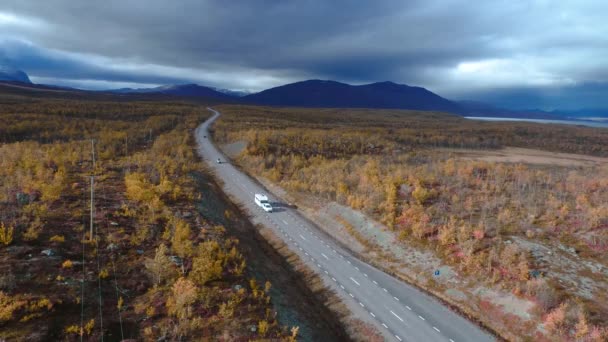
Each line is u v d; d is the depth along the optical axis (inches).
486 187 2118.6
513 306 1135.0
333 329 1158.3
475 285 1261.1
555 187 2144.4
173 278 1075.9
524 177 2372.0
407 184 2122.3
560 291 1131.9
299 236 1828.2
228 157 3499.0
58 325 802.8
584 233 1434.5
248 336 914.7
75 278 987.3
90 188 1827.0
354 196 2039.9
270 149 3476.9
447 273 1352.1
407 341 1071.6
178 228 1332.4
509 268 1246.9
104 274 1025.5
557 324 1015.0
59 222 1314.0
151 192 1752.0
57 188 1561.3
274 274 1416.1
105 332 819.4
